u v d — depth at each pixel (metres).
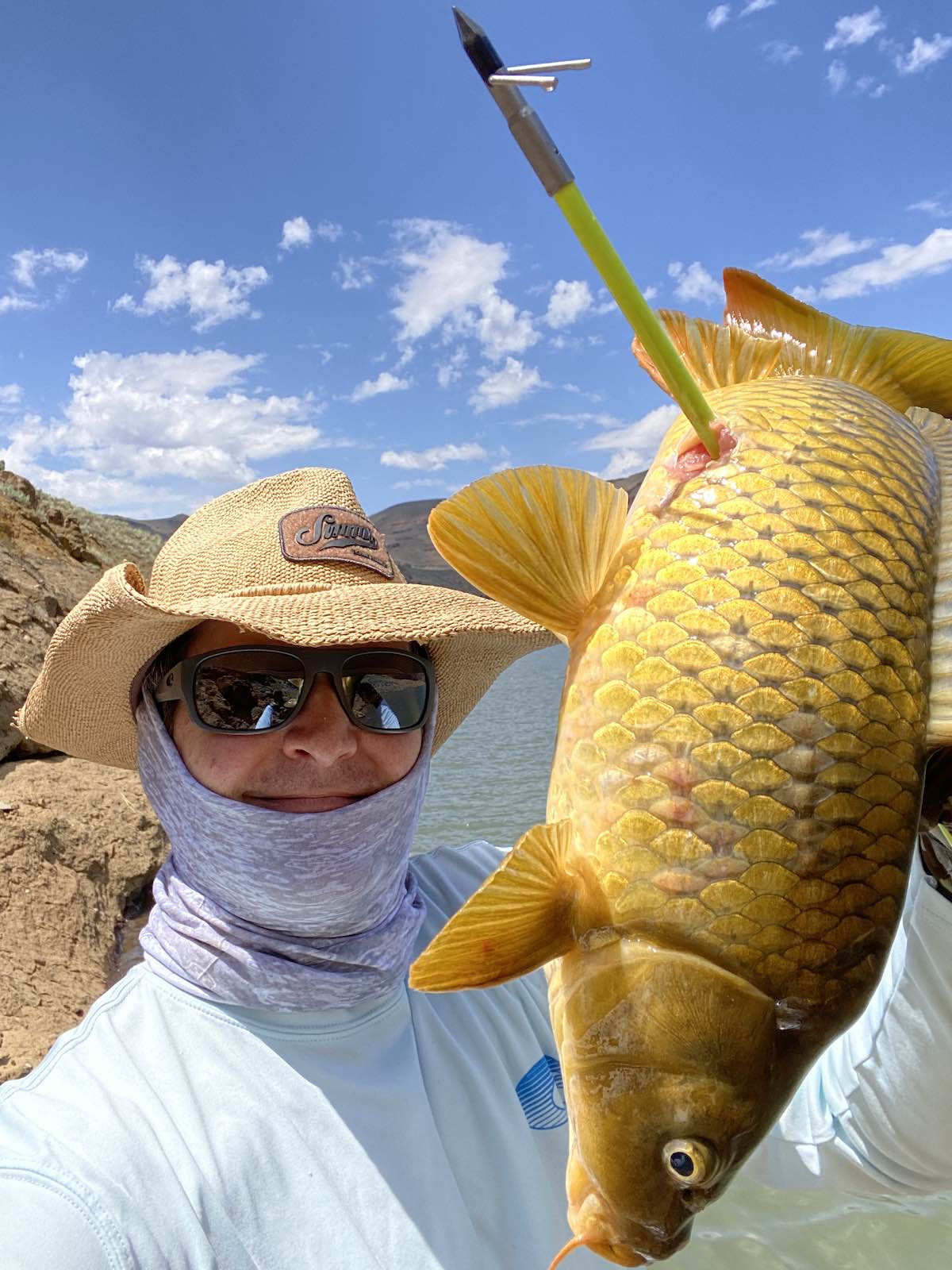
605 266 0.27
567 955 0.30
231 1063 0.38
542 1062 0.45
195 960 0.40
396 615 0.42
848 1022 0.29
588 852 0.30
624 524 0.31
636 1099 0.28
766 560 0.29
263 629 0.40
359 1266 0.34
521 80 0.25
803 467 0.31
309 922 0.42
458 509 0.30
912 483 0.32
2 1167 0.31
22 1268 0.28
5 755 1.61
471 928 0.28
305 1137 0.37
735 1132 0.28
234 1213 0.34
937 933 0.37
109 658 0.45
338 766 0.44
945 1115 0.38
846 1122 0.42
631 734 0.29
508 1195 0.40
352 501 0.49
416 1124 0.39
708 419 0.31
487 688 0.58
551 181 0.26
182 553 0.48
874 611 0.29
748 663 0.29
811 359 0.38
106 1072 0.36
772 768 0.28
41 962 1.16
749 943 0.28
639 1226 0.29
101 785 1.62
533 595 0.31
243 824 0.42
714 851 0.28
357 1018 0.41
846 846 0.28
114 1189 0.31
